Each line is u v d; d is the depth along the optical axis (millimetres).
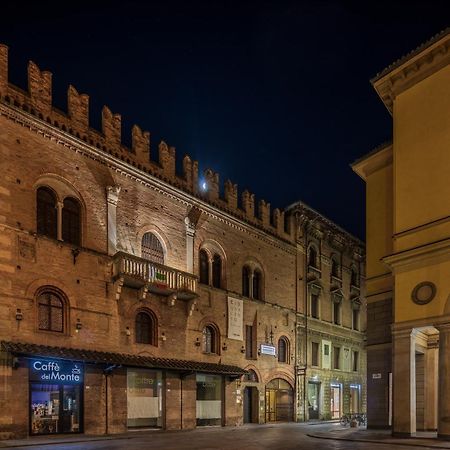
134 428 27500
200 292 33125
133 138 30219
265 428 31609
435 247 21828
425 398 26375
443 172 22625
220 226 35844
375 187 30531
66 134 25906
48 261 24328
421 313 22109
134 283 27906
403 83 25125
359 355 51750
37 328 23406
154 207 30625
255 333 37750
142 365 26938
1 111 23109
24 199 23672
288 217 43844
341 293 49469
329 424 37094
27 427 22125
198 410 31828
